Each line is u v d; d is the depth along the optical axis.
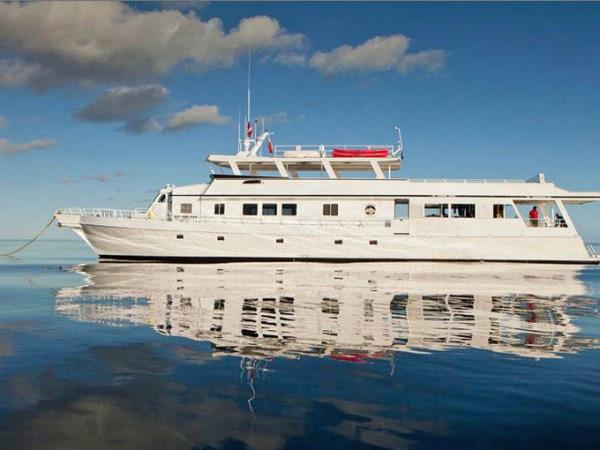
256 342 7.84
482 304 12.90
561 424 4.58
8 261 34.06
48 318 10.00
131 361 6.59
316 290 15.30
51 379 5.76
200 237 27.80
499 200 28.95
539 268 26.89
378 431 4.39
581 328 9.52
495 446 4.12
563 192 29.06
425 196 28.83
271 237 28.25
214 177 29.36
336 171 31.47
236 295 13.89
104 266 25.70
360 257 28.47
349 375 6.06
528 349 7.60
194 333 8.51
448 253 28.56
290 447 4.05
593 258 28.25
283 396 5.26
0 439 4.12
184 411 4.80
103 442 4.11
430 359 6.90
